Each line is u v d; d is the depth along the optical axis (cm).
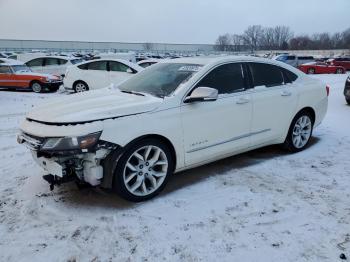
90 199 385
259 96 471
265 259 283
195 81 414
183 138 398
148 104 376
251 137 473
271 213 354
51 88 1511
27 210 361
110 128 343
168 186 419
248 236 314
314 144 594
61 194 398
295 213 353
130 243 305
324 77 2439
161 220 341
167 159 390
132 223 336
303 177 445
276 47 9031
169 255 289
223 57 460
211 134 424
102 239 311
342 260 280
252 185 420
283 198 386
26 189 412
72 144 330
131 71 1273
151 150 382
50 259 285
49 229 327
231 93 445
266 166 484
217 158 447
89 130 333
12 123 801
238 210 360
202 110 410
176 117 388
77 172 354
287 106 511
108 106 368
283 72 523
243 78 464
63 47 6762
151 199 385
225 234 318
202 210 361
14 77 1506
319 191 404
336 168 477
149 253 292
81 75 1334
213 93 386
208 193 399
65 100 413
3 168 484
